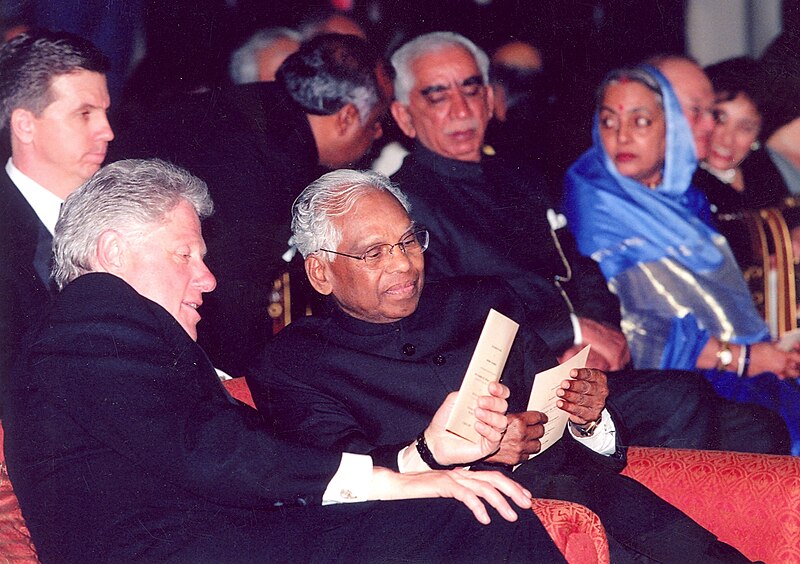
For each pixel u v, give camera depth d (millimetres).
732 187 4133
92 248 2098
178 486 1968
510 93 3979
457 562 1860
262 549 1899
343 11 3779
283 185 3684
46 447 1953
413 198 3906
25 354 2035
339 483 2016
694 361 4090
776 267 4105
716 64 4105
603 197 4047
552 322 4008
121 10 3439
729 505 2371
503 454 2197
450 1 3896
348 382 2494
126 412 1927
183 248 2129
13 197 3201
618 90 4047
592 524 1993
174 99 3543
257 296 3611
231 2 3625
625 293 4066
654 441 4059
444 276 3918
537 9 3971
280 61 3693
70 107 3314
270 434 2006
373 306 2461
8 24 3277
